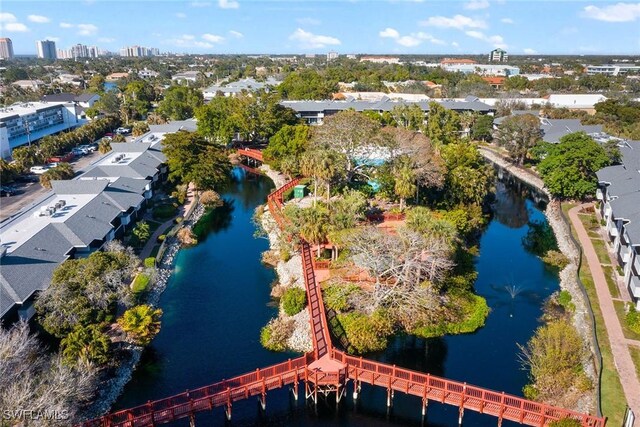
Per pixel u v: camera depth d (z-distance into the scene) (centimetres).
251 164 12088
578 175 8444
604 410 3731
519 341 5016
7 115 12888
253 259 6962
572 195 8581
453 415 4116
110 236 6731
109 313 4872
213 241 7600
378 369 4184
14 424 3025
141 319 4666
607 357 4372
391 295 5181
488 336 5112
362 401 4294
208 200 8956
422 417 4081
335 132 8381
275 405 4219
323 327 4812
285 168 9831
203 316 5475
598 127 11975
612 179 7662
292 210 6838
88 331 4247
